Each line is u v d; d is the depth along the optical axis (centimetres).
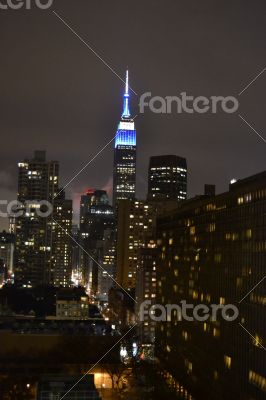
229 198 14388
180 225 19362
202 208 16750
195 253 17238
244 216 13288
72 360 19988
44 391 12812
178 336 18838
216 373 14638
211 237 15700
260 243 12256
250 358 12469
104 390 18362
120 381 19100
